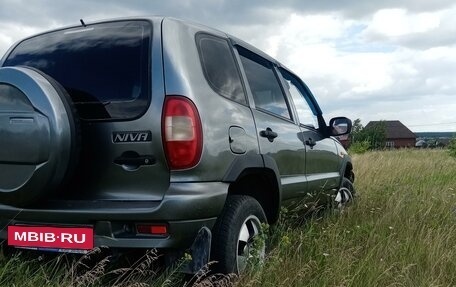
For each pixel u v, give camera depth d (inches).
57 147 112.7
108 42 129.6
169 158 114.9
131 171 117.9
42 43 141.7
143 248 113.3
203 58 131.4
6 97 116.8
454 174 386.9
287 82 191.6
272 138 153.7
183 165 114.8
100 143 120.6
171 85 118.0
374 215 210.1
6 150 114.9
